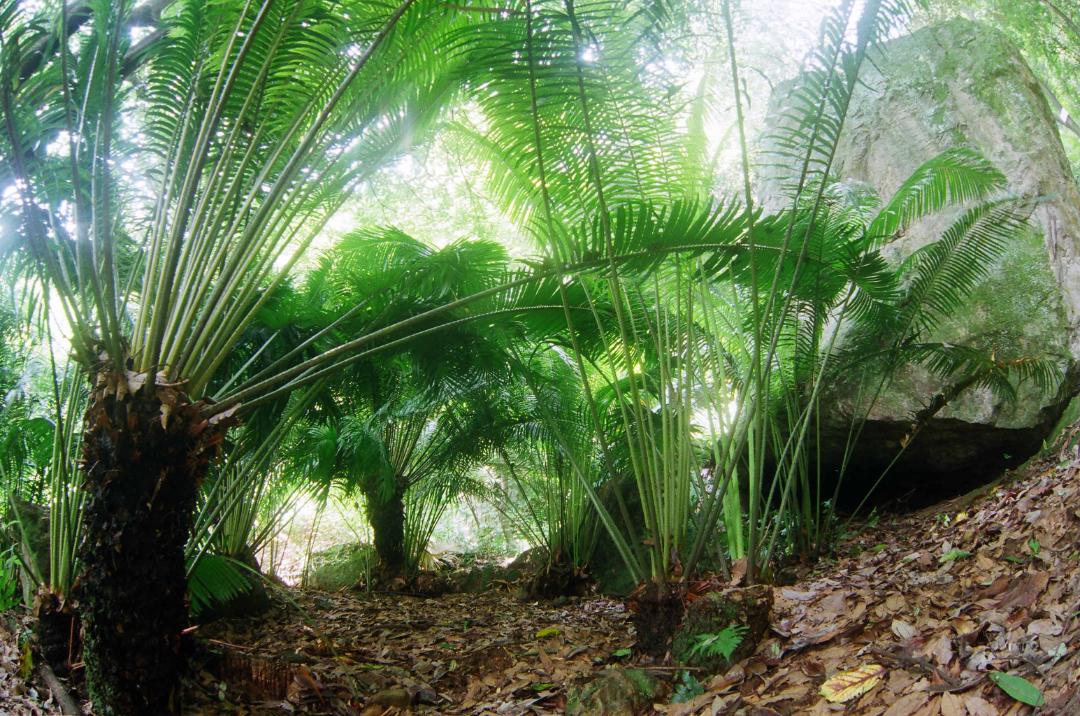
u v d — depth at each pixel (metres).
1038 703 1.61
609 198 3.33
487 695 2.86
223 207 2.55
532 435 5.16
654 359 3.96
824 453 4.82
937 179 3.49
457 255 3.51
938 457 4.60
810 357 4.06
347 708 2.66
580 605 5.07
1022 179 4.84
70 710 2.38
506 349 4.21
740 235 2.88
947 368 4.05
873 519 4.83
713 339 3.66
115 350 2.28
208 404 2.45
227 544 4.52
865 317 3.99
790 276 3.44
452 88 3.18
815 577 3.72
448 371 4.09
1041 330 4.41
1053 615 2.00
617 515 5.57
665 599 2.67
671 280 3.53
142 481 2.26
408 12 2.68
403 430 5.95
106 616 2.24
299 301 3.87
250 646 3.34
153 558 2.28
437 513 6.27
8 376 3.71
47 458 3.39
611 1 2.60
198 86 2.79
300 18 2.73
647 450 2.84
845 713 1.91
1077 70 7.14
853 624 2.53
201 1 3.00
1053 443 4.25
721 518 4.23
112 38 2.46
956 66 5.33
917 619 2.45
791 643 2.49
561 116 3.03
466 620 4.43
